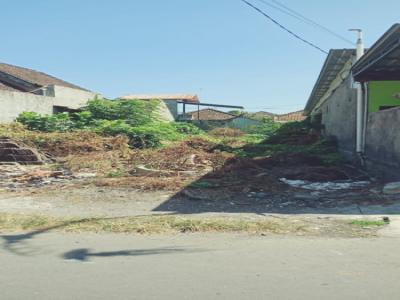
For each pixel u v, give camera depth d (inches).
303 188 414.0
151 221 272.8
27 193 399.2
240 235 237.8
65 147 713.6
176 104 1675.7
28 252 209.5
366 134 531.5
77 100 1165.7
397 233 238.2
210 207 329.7
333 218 279.7
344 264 183.6
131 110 1069.8
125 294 153.6
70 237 238.4
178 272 176.7
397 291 153.1
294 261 188.9
